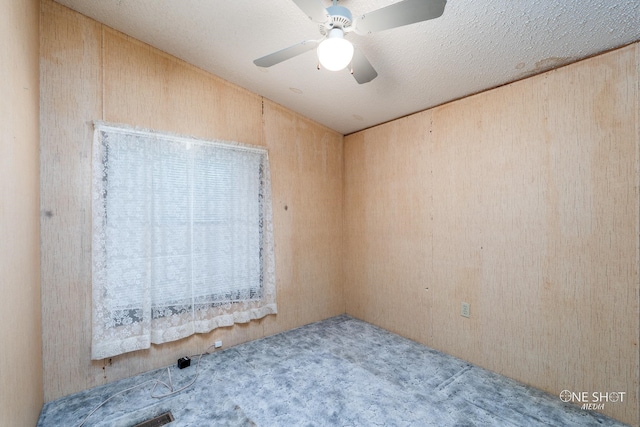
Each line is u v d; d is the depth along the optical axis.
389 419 1.69
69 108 1.92
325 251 3.36
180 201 2.32
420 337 2.71
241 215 2.65
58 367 1.87
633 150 1.63
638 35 1.57
